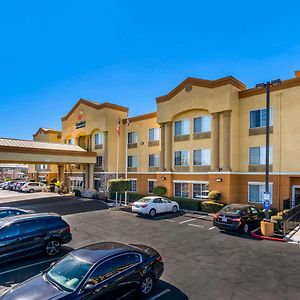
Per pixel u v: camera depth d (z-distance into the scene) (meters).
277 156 22.20
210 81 25.25
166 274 9.56
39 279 6.96
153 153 32.88
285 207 21.17
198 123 26.91
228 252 12.10
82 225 17.84
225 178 23.56
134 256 7.78
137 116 35.09
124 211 23.72
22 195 38.38
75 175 41.06
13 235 10.52
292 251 12.23
